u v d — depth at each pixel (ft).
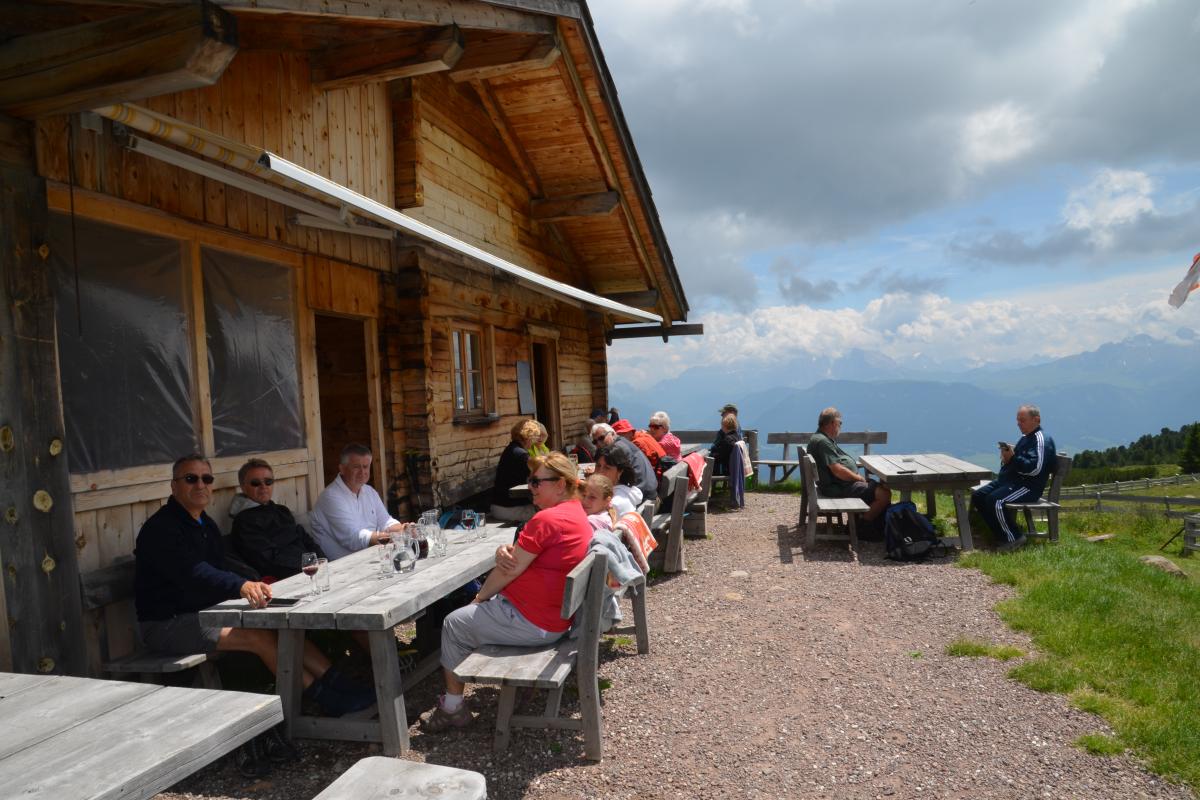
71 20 11.14
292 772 11.20
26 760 5.56
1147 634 15.88
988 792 10.48
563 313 41.65
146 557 13.03
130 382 15.05
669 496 25.81
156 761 5.50
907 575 22.15
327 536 17.61
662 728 12.67
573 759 11.62
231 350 18.11
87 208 13.89
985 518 25.64
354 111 21.21
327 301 22.03
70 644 11.57
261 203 18.95
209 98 15.26
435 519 15.66
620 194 35.04
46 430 11.41
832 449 29.04
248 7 10.43
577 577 10.84
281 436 19.92
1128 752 11.38
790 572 23.15
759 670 15.20
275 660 12.86
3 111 11.00
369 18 14.98
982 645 15.89
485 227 30.91
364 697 12.78
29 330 11.27
